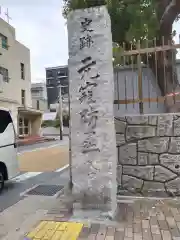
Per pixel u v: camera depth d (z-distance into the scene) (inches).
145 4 336.5
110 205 158.6
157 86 224.2
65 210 180.1
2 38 896.3
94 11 161.0
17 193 243.9
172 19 269.9
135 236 136.9
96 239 135.0
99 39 160.7
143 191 197.3
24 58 1063.6
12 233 149.0
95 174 160.6
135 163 199.2
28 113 1073.5
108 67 159.9
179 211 168.4
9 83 932.0
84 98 162.7
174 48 194.5
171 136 193.2
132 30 327.6
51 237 139.0
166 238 134.0
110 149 159.3
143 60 231.5
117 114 207.0
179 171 191.5
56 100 2202.3
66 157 521.0
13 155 271.3
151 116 196.7
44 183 281.4
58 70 2225.6
